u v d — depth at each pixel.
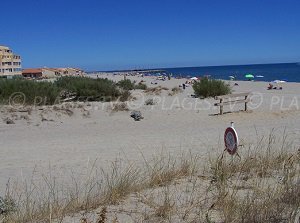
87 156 9.75
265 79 74.56
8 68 94.12
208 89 25.16
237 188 5.40
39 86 20.30
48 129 15.38
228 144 6.47
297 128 12.89
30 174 8.08
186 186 5.84
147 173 6.87
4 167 8.93
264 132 12.23
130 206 5.10
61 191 6.35
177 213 4.69
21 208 5.32
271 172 6.27
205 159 7.56
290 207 4.41
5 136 14.05
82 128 15.52
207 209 4.74
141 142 11.59
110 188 5.72
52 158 9.73
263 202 4.57
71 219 4.72
